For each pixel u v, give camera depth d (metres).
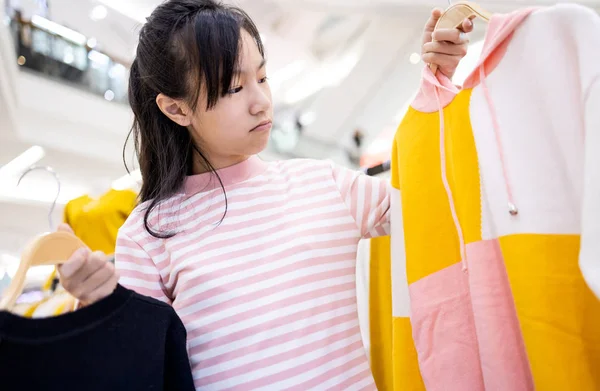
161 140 0.98
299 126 7.91
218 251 0.90
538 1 3.11
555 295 0.65
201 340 0.85
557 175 0.67
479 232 0.77
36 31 5.07
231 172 0.97
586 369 0.62
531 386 0.71
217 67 0.84
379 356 1.04
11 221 5.74
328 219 0.93
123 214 1.59
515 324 0.73
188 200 0.97
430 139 0.87
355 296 0.94
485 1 3.57
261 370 0.83
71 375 0.63
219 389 0.83
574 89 0.65
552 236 0.67
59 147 5.14
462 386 0.78
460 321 0.80
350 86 8.02
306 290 0.88
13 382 0.59
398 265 0.89
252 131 0.89
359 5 6.14
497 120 0.76
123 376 0.67
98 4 5.51
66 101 5.17
